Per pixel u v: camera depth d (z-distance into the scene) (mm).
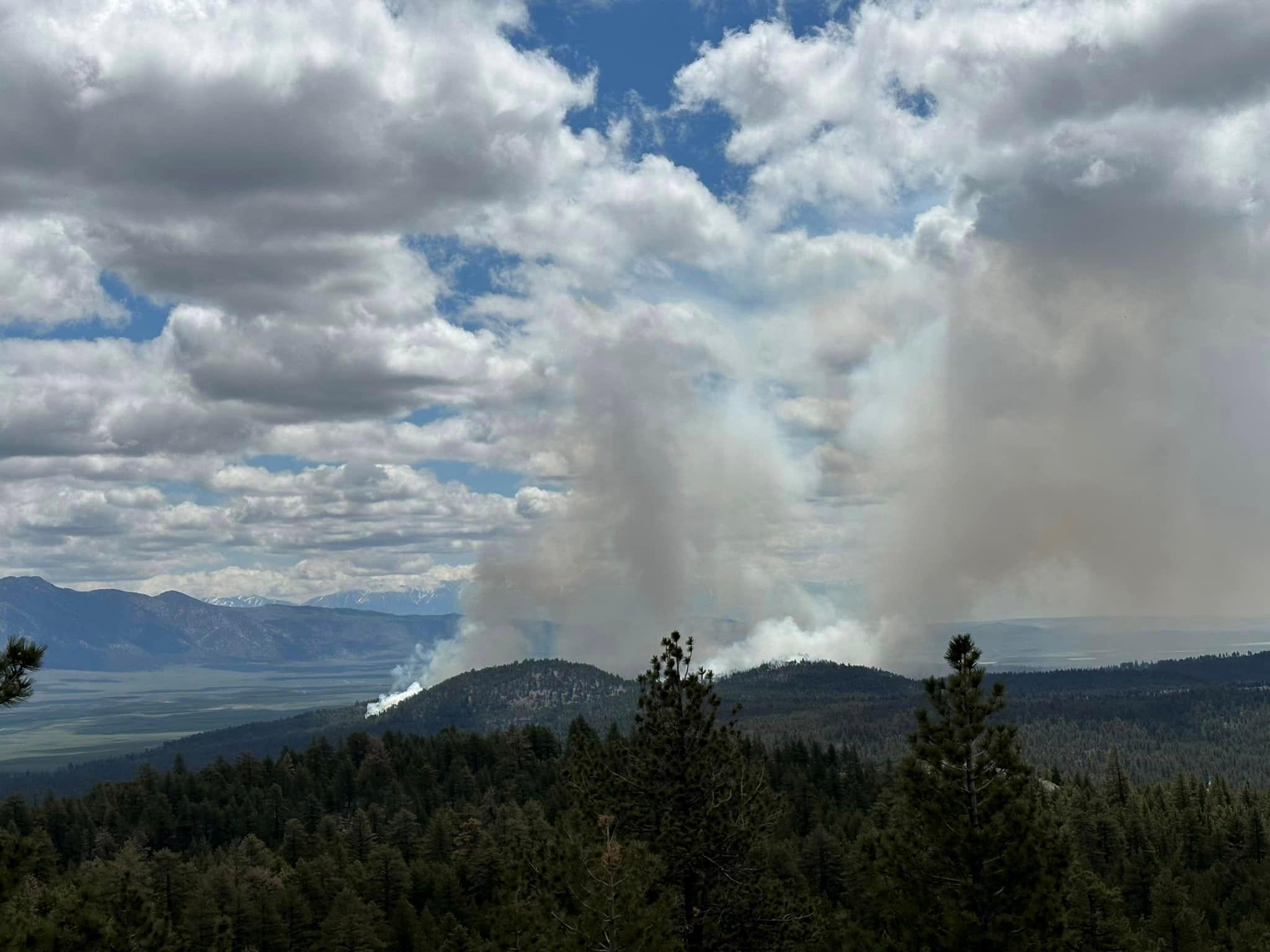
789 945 33094
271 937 106562
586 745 36469
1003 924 27828
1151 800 176500
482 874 124438
